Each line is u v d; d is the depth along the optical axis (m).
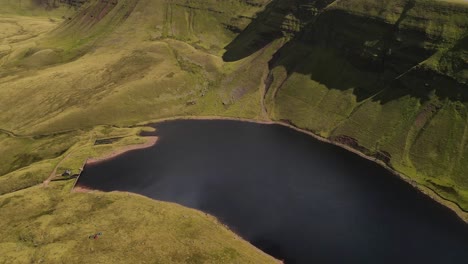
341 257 100.44
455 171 128.25
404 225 112.62
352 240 106.62
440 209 119.19
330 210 119.06
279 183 133.75
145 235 100.81
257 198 125.12
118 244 97.25
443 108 143.25
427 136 141.00
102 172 142.38
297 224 112.69
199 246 97.25
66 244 97.50
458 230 110.81
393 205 121.56
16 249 97.38
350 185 132.12
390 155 143.25
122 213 111.88
